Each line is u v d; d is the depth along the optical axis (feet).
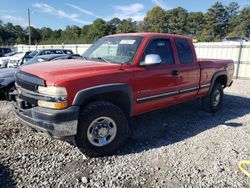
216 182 10.00
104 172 10.46
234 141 14.10
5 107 19.31
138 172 10.55
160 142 13.73
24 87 11.37
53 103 10.19
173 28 230.07
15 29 281.74
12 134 14.02
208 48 49.85
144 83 13.05
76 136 11.02
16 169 10.44
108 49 14.40
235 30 214.48
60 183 9.59
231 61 21.71
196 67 16.65
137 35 14.10
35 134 14.07
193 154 12.35
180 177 10.27
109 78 11.52
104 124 11.64
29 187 9.29
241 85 36.96
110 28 231.30
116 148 12.12
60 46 85.56
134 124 16.57
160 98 14.23
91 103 11.39
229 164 11.45
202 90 17.85
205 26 226.17
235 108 22.02
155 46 14.01
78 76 10.72
